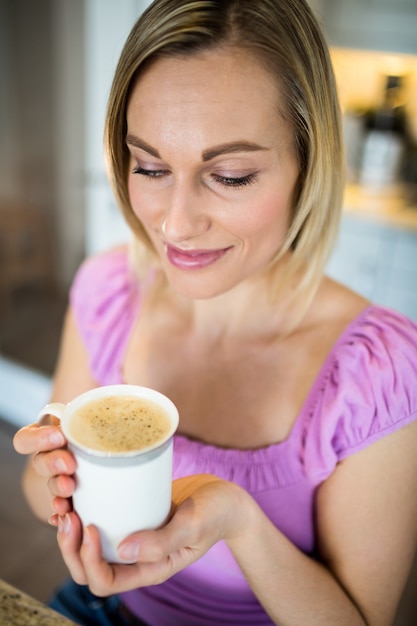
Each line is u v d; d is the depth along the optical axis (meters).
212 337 0.69
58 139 1.48
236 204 0.53
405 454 0.60
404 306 1.54
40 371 1.66
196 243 0.55
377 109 1.64
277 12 0.51
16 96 1.50
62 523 0.46
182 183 0.52
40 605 0.51
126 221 0.66
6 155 1.58
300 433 0.62
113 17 1.27
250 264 0.57
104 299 0.76
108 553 0.46
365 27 1.53
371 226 1.51
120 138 0.58
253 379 0.66
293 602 0.57
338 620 0.58
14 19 1.42
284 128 0.53
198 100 0.50
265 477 0.62
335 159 0.60
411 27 1.46
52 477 0.45
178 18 0.49
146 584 0.47
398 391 0.60
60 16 1.36
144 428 0.44
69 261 1.62
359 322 0.65
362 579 0.60
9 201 1.62
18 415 1.72
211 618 0.68
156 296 0.73
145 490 0.43
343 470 0.61
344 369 0.62
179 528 0.46
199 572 0.66
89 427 0.44
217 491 0.50
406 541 0.60
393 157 1.59
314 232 0.61
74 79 1.39
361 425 0.60
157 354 0.71
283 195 0.55
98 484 0.43
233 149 0.51
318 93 0.54
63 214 1.57
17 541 1.32
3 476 1.50
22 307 1.71
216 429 0.66
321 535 0.64
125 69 0.52
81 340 0.77
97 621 0.73
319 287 0.68
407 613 1.11
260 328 0.67
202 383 0.68
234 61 0.49
